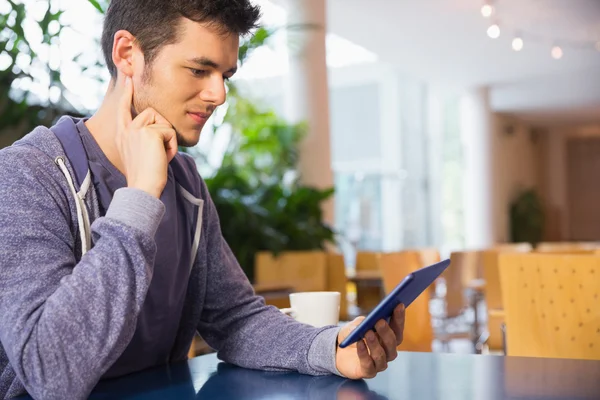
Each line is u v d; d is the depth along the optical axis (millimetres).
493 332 3535
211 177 5660
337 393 937
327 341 1074
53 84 3951
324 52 6652
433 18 7973
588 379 968
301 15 6613
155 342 1154
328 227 6160
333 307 1302
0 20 3842
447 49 9430
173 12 1000
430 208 12711
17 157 979
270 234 5512
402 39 8883
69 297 869
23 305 881
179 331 1266
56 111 4020
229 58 1036
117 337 878
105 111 1088
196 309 1251
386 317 988
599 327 2064
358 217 12148
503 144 14445
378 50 9445
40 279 902
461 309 4676
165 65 1013
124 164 1006
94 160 1076
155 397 938
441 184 12914
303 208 6180
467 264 5062
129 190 940
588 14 7879
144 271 906
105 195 1067
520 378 983
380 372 1063
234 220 5508
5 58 3838
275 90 12055
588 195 17125
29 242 925
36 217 947
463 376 1010
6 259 902
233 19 1013
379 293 5004
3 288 893
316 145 6613
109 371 1086
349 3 7363
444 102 12977
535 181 16391
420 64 10289
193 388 995
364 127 12344
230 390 973
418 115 12508
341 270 4906
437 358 1170
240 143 6512
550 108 13844
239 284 1282
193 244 1208
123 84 1069
